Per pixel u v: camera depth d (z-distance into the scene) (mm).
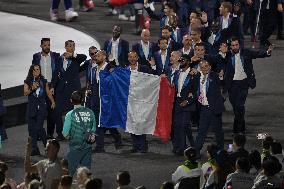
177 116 54625
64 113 61938
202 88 54031
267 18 76188
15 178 51188
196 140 54219
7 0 100125
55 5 89125
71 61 58125
